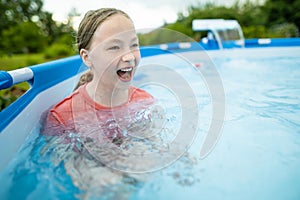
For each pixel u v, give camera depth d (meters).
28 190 0.80
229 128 1.28
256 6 14.54
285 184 0.82
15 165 0.96
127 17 1.29
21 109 1.28
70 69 2.06
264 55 4.20
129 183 0.80
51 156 0.97
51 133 1.17
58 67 1.87
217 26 4.52
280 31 12.60
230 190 0.79
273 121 1.39
